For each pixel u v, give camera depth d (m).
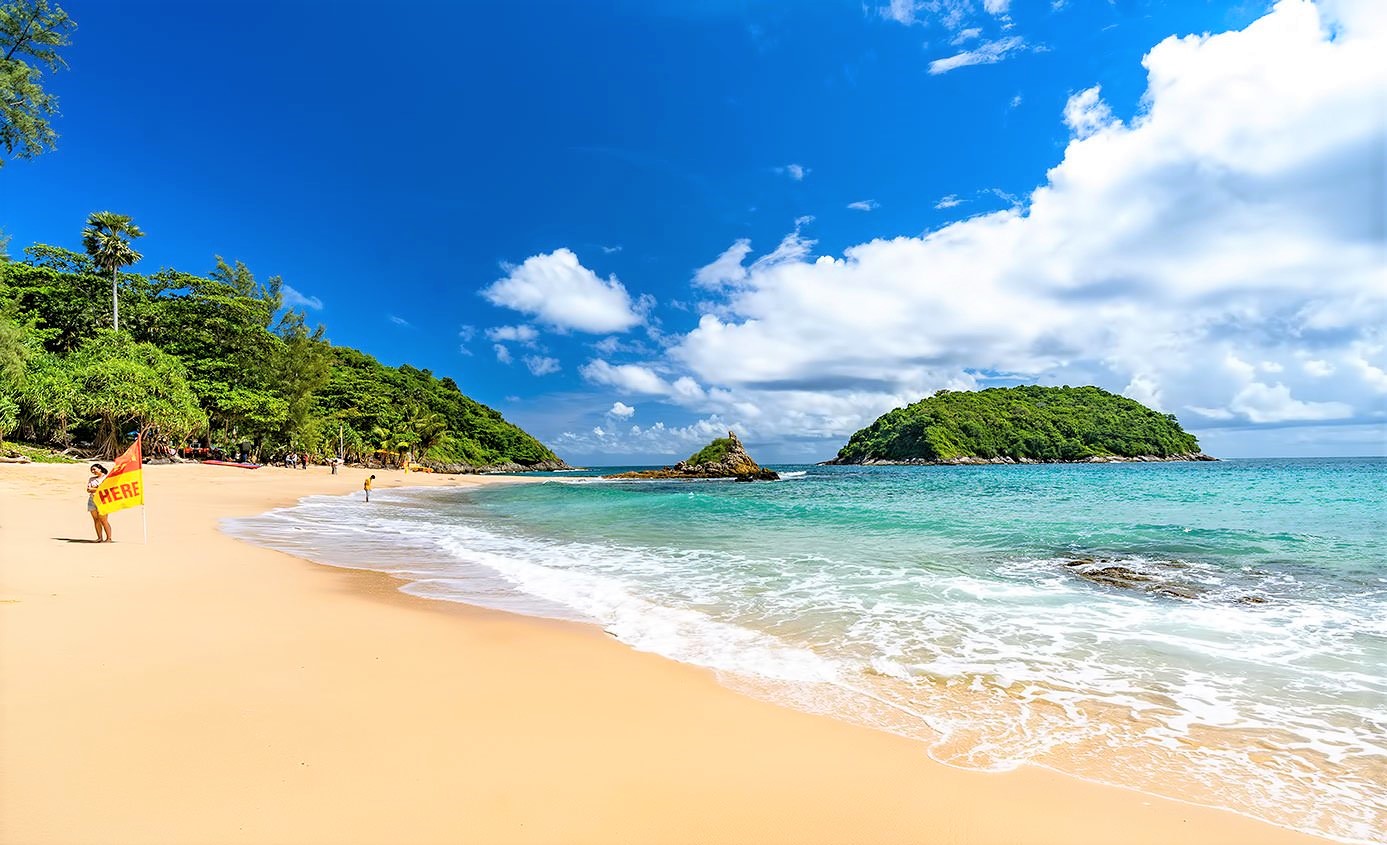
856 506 25.20
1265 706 5.09
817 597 9.09
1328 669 5.92
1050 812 3.52
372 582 9.91
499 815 3.27
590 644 6.71
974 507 23.61
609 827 3.22
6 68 20.05
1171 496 27.73
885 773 3.94
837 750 4.25
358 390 102.00
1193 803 3.66
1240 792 3.80
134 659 5.30
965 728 4.68
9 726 3.93
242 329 62.44
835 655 6.43
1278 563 11.06
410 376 141.25
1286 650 6.48
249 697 4.63
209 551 11.57
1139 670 5.95
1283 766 4.12
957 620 7.77
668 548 14.22
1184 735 4.58
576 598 9.09
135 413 39.22
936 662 6.21
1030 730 4.65
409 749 3.97
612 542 15.36
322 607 7.72
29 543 10.92
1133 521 17.69
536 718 4.60
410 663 5.70
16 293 47.78
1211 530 15.32
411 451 88.44
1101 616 7.89
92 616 6.51
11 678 4.71
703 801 3.53
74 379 37.72
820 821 3.37
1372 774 4.02
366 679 5.21
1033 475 64.69
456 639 6.61
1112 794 3.75
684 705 5.00
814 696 5.30
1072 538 14.41
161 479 32.41
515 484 56.56
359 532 17.06
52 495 19.12
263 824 3.04
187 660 5.38
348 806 3.25
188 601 7.52
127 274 58.78
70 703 4.33
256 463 58.34
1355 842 3.29
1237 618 7.72
